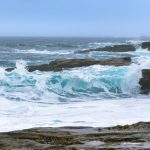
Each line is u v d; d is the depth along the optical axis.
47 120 24.97
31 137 18.66
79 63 43.88
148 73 38.53
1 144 17.19
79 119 25.14
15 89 34.59
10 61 54.09
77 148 16.06
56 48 97.00
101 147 16.19
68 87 36.22
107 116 26.06
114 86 37.47
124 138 17.98
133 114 26.75
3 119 25.30
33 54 73.50
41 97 33.97
